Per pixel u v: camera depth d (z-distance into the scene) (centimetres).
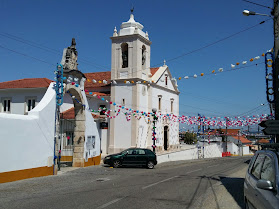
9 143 1216
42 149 1420
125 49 3306
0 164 1167
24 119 1306
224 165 2377
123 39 3238
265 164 523
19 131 1273
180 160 3109
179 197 880
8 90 2502
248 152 5766
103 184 1145
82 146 1933
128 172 1670
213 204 791
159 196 888
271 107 1420
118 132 3122
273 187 425
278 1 1007
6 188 1040
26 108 2466
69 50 1806
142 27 3381
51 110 1512
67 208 716
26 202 789
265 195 443
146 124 3269
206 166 2258
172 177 1414
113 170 1788
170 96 3972
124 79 3153
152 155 2000
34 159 1362
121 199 831
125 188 1038
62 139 2419
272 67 1123
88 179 1312
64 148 2405
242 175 1537
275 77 995
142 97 3206
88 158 2027
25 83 2544
